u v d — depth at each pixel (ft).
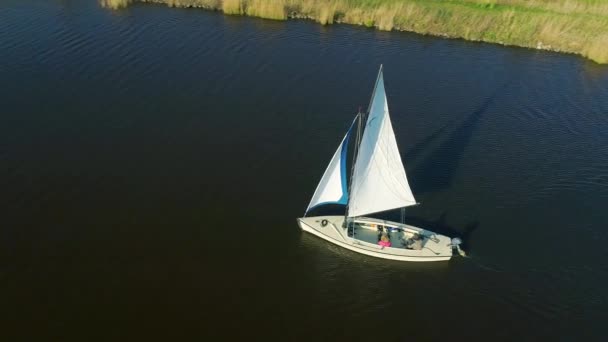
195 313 103.40
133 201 129.90
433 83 192.34
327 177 117.70
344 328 102.94
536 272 116.78
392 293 111.45
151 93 174.50
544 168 150.51
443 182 143.33
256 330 101.04
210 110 167.73
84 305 103.04
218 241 120.88
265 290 109.91
